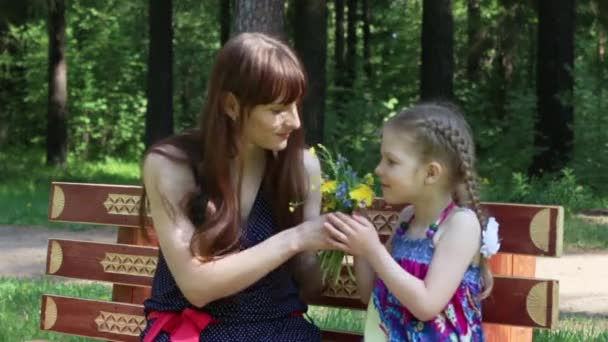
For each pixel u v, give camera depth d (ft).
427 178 9.68
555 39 57.41
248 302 10.27
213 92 10.02
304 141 10.75
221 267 9.77
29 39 97.30
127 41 98.99
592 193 52.54
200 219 10.09
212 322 10.22
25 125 100.99
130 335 13.17
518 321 10.41
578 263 32.07
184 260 9.87
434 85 56.03
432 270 9.46
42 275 29.66
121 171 81.25
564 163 57.11
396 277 9.42
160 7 59.57
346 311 19.77
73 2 85.71
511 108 62.75
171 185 10.09
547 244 10.28
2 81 100.78
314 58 51.65
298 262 10.99
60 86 77.10
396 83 88.99
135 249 13.02
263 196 10.57
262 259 9.80
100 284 25.64
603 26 65.77
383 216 11.46
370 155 61.41
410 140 9.63
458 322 9.57
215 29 101.09
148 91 60.23
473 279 9.71
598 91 57.62
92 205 13.16
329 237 9.76
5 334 17.90
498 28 74.84
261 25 37.06
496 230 9.66
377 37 90.84
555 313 10.23
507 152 60.80
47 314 13.82
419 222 10.05
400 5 92.43
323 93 51.93
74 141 97.25
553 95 57.57
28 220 45.29
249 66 9.74
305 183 10.63
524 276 11.27
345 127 65.00
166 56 59.93
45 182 66.49
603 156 55.36
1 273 30.35
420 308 9.34
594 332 18.63
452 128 9.61
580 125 56.70
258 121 9.89
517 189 51.47
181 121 98.89
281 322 10.48
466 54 82.02
